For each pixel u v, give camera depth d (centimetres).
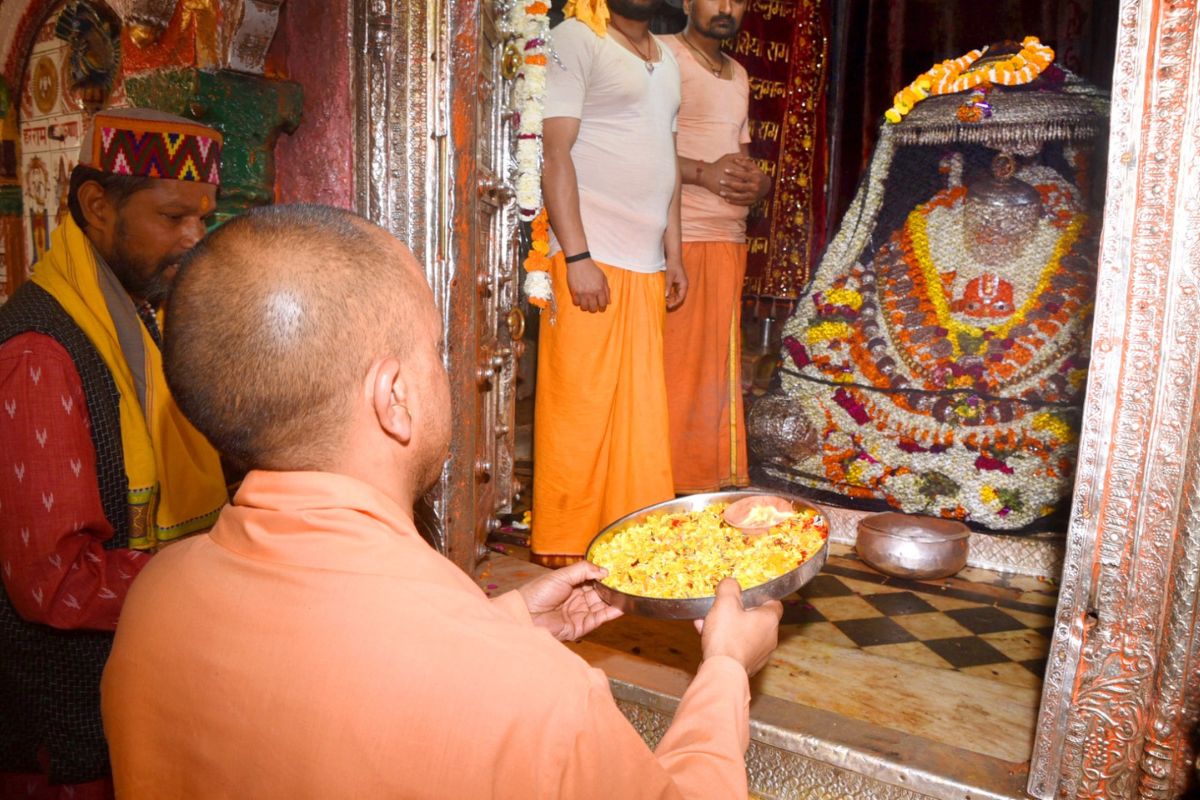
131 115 153
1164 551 155
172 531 171
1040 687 242
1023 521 351
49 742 145
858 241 411
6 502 130
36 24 285
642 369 310
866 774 191
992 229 379
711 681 91
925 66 567
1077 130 370
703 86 409
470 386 253
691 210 405
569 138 291
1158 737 158
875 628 291
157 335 174
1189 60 142
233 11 209
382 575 70
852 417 390
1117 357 154
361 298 75
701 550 169
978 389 372
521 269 421
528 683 66
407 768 64
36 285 149
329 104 229
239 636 70
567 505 307
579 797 65
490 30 273
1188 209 145
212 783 69
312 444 75
